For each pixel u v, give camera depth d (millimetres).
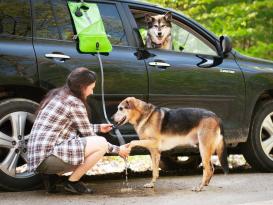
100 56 6078
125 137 6227
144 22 6844
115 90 6129
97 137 5395
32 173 5691
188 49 6965
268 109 7406
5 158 5582
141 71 6305
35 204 5039
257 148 7320
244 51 15938
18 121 5648
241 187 6133
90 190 5617
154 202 5191
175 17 6953
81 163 5316
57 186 5973
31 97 5938
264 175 7145
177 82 6562
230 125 6996
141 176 7172
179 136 5965
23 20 5762
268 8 15836
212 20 15633
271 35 16172
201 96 6746
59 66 5801
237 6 15062
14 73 5555
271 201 5266
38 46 5750
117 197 5438
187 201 5258
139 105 5832
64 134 5375
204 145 5887
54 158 5262
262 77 7277
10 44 5605
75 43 6027
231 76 7012
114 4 6473
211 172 5930
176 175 7266
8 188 5578
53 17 5969
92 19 6152
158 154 5992
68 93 5402
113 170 8164
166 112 5984
